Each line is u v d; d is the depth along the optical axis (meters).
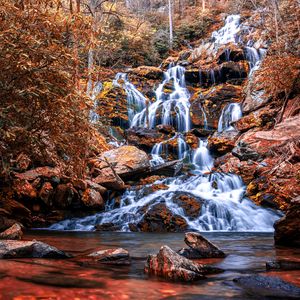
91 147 6.86
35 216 9.17
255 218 8.97
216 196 10.22
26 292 2.48
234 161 12.37
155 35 27.44
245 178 11.15
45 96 5.02
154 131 16.56
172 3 31.94
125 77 20.83
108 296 2.46
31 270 3.19
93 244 5.73
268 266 3.60
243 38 23.20
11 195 8.73
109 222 9.03
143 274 3.20
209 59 22.17
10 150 5.46
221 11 31.06
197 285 2.83
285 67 12.70
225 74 20.03
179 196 9.74
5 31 4.74
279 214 9.00
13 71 4.80
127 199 10.35
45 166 9.70
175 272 3.04
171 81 20.92
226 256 4.40
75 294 2.48
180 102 18.64
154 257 3.35
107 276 3.09
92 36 6.88
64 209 9.62
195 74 20.83
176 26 29.30
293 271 3.45
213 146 14.74
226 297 2.50
